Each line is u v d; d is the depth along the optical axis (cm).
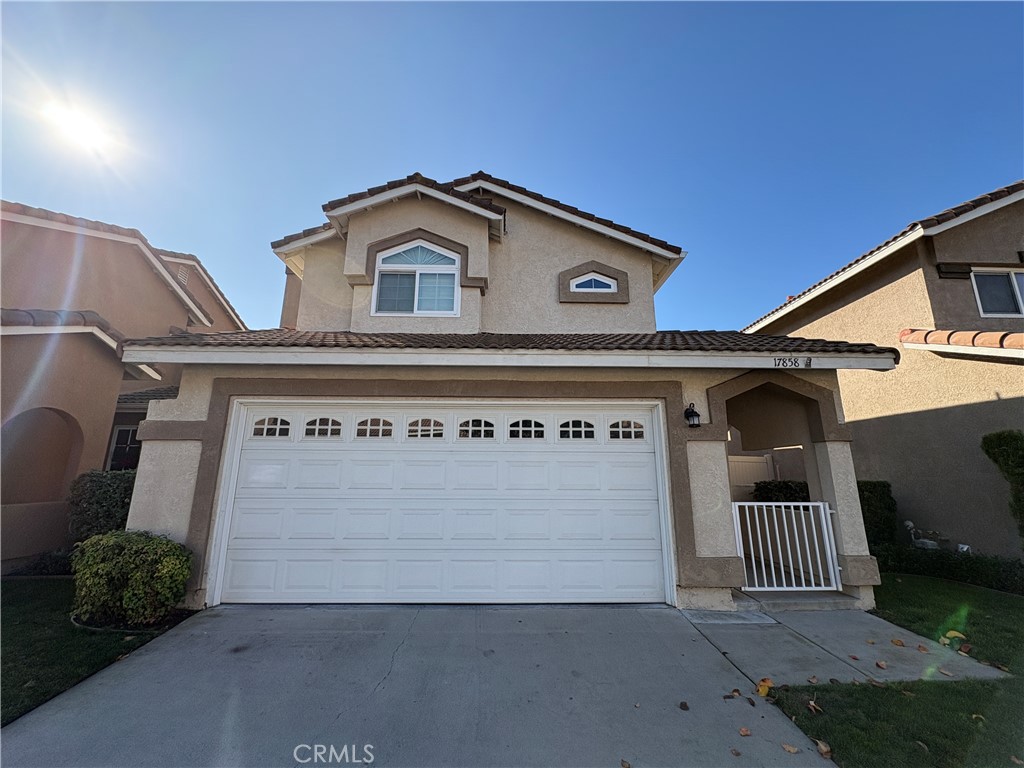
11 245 1140
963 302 1007
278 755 345
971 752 342
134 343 673
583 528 717
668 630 591
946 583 834
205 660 498
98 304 1329
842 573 706
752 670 483
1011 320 1005
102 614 597
